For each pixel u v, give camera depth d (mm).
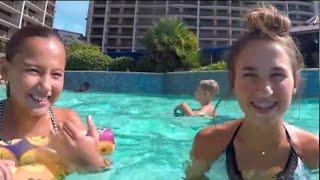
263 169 573
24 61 532
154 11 22438
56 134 555
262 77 492
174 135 1303
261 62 491
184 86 3301
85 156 546
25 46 535
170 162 899
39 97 542
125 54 8281
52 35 562
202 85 1819
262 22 526
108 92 3375
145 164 876
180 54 5863
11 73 546
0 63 564
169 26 6035
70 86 3715
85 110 1982
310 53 3621
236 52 531
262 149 573
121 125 1515
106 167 598
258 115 499
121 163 878
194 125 1511
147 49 6043
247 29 548
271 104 493
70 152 547
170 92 3434
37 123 603
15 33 564
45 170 555
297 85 551
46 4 16812
